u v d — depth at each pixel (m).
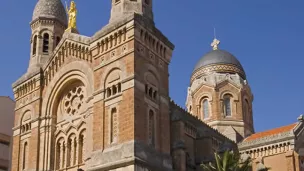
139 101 41.69
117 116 42.19
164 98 45.88
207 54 81.69
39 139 50.38
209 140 54.03
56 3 59.44
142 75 43.19
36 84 53.31
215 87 75.56
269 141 56.66
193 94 78.12
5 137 71.19
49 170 48.31
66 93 51.09
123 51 43.72
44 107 51.56
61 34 58.47
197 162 53.03
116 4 47.66
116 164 39.91
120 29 44.47
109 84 44.03
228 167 39.69
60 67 51.34
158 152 42.78
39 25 57.62
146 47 44.78
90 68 47.34
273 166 55.62
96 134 43.28
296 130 56.31
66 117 49.97
